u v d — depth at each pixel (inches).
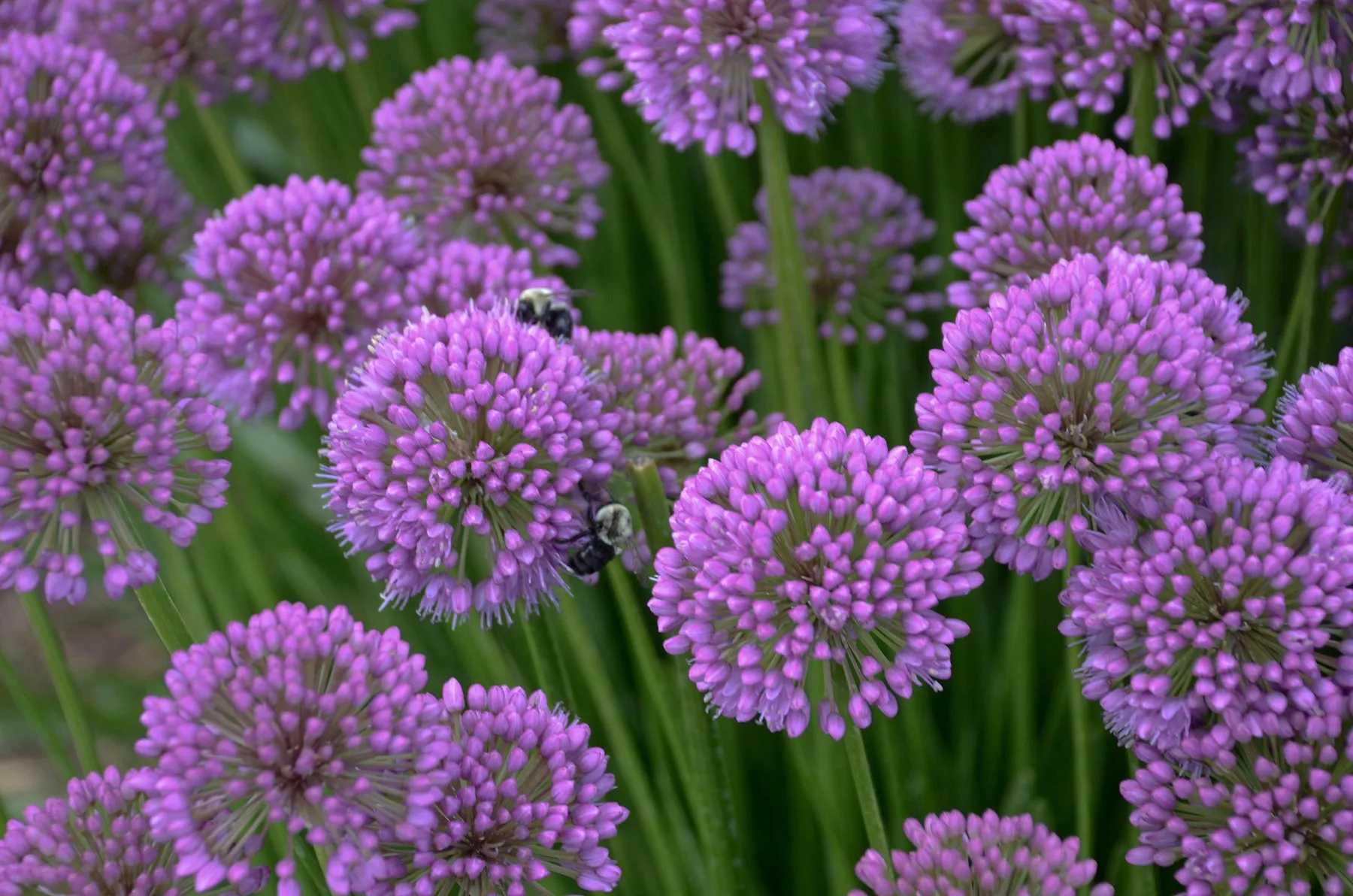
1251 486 24.0
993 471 24.3
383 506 24.6
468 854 24.0
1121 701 24.1
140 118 28.6
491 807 23.9
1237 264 31.1
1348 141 27.1
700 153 35.2
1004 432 24.3
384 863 23.6
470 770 24.0
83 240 28.3
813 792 27.5
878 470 24.1
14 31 29.0
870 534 23.9
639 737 31.7
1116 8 27.0
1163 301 24.8
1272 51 26.5
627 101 27.2
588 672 27.5
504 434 24.9
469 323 25.0
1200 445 24.1
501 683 28.8
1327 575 23.7
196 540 31.6
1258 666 23.8
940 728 32.5
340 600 35.0
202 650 23.6
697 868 29.0
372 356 26.7
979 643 31.5
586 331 26.7
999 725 30.3
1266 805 23.8
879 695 23.9
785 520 24.0
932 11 28.8
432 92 29.8
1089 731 27.7
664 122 27.2
